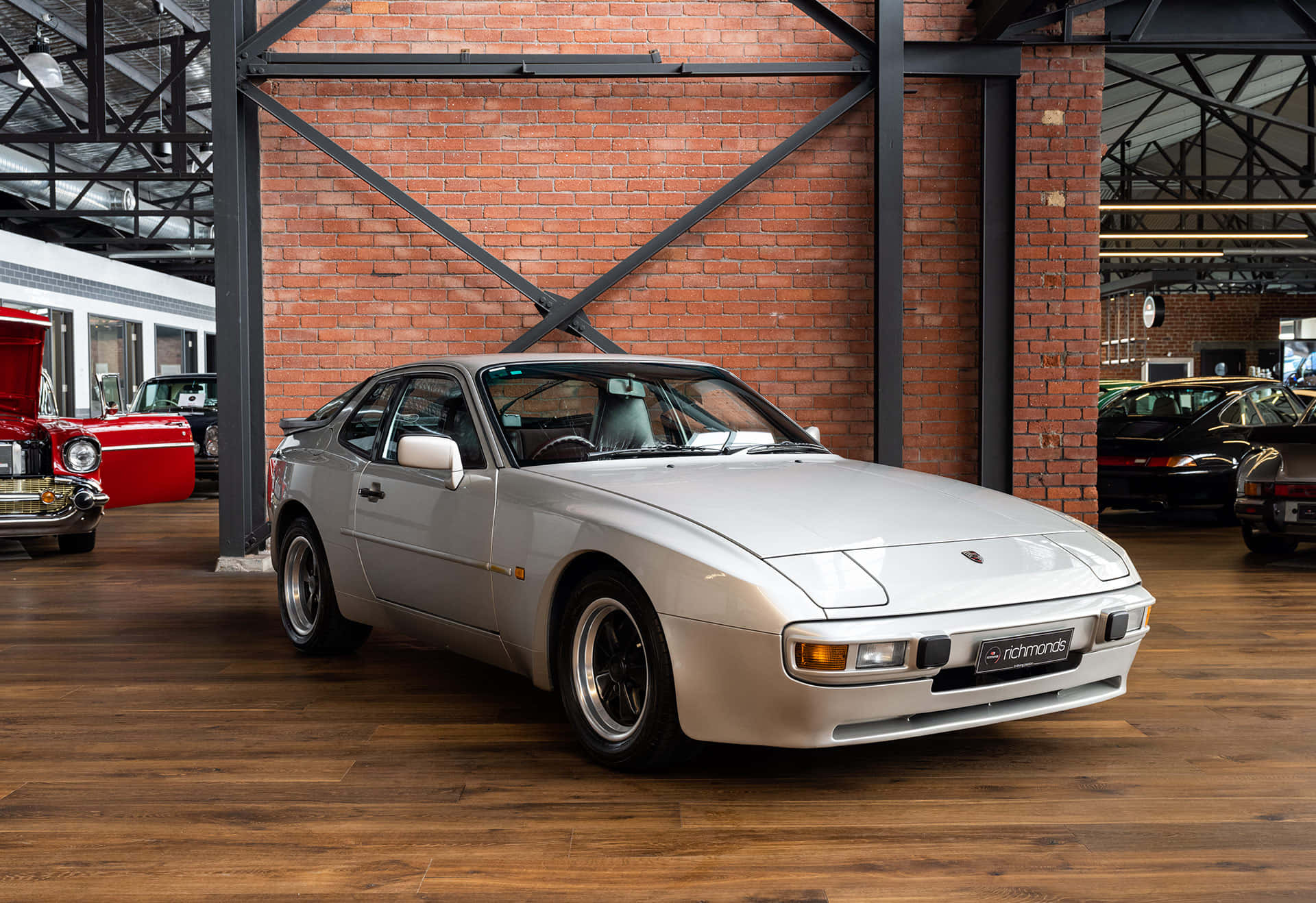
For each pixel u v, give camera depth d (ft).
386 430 15.02
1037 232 24.81
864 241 25.13
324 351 24.90
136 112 44.57
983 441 25.04
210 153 62.80
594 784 10.86
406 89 24.63
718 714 10.01
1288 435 25.59
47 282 61.62
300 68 23.72
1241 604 20.95
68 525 26.71
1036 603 10.40
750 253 25.11
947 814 10.08
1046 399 25.00
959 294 25.34
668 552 10.25
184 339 85.10
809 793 10.63
